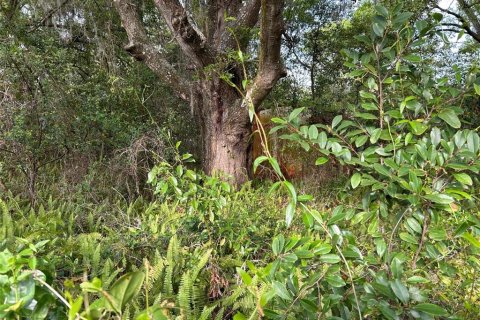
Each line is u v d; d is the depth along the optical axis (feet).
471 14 25.95
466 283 5.52
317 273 4.41
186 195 10.02
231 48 24.13
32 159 20.86
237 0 27.12
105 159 23.45
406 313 3.73
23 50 21.65
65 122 22.50
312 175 24.35
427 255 4.71
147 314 3.00
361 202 5.39
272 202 18.22
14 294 3.26
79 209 17.70
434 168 4.53
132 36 24.75
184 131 30.12
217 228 12.29
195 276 10.14
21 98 21.70
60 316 3.57
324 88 32.32
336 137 5.56
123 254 11.90
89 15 27.86
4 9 24.49
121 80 25.89
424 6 16.24
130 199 20.83
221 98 24.86
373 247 6.36
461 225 4.11
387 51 5.19
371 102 5.51
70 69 23.63
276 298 4.85
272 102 29.73
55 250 10.91
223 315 10.28
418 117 5.68
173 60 31.76
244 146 25.71
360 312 3.88
